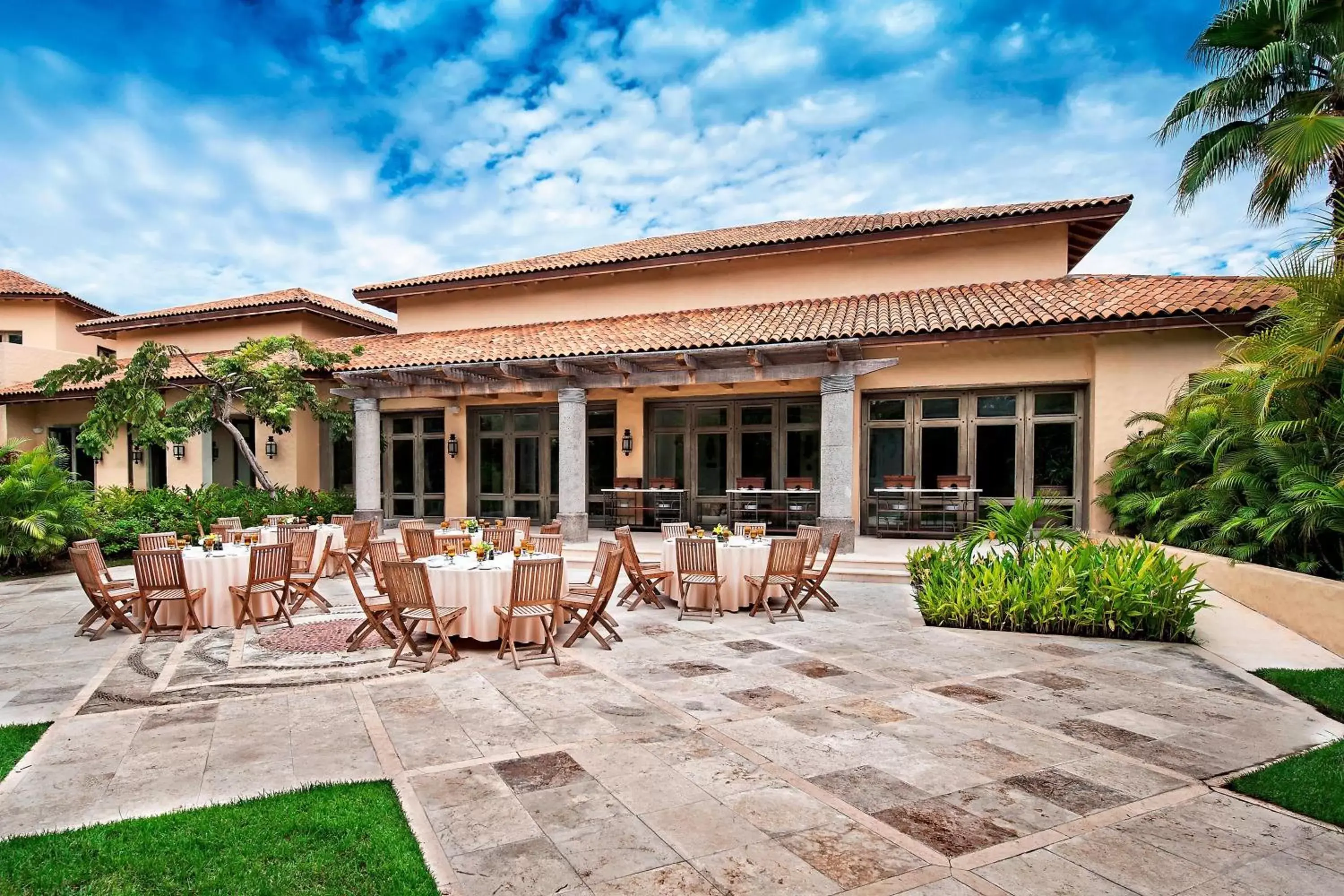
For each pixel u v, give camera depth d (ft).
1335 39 34.65
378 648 22.82
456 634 22.33
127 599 24.80
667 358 39.86
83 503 41.88
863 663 20.88
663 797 12.43
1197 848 10.74
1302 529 23.77
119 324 64.23
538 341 48.08
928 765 13.75
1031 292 42.04
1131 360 37.88
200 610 25.80
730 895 9.55
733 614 27.86
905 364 42.65
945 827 11.40
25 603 30.81
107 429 46.42
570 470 43.57
